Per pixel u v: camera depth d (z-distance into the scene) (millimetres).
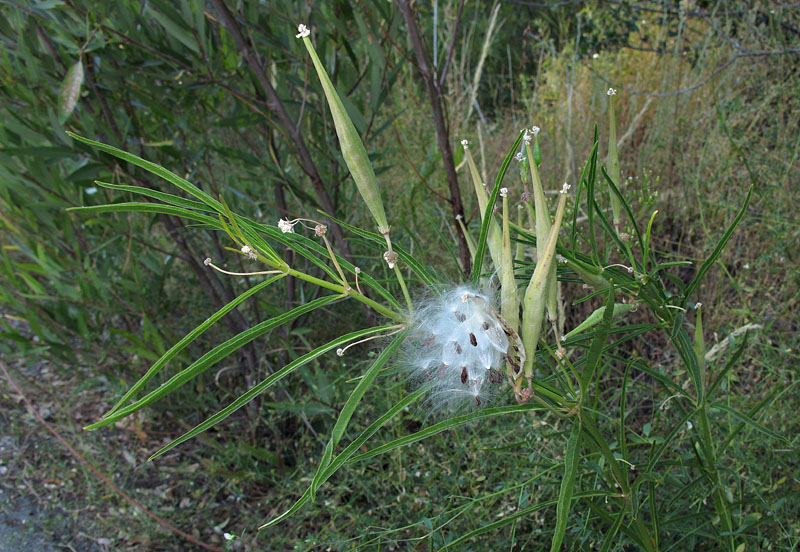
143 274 812
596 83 992
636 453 520
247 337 240
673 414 558
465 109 991
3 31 624
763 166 704
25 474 716
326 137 655
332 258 265
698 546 485
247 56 582
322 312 783
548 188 845
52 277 711
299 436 739
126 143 658
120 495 654
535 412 531
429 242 792
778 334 577
